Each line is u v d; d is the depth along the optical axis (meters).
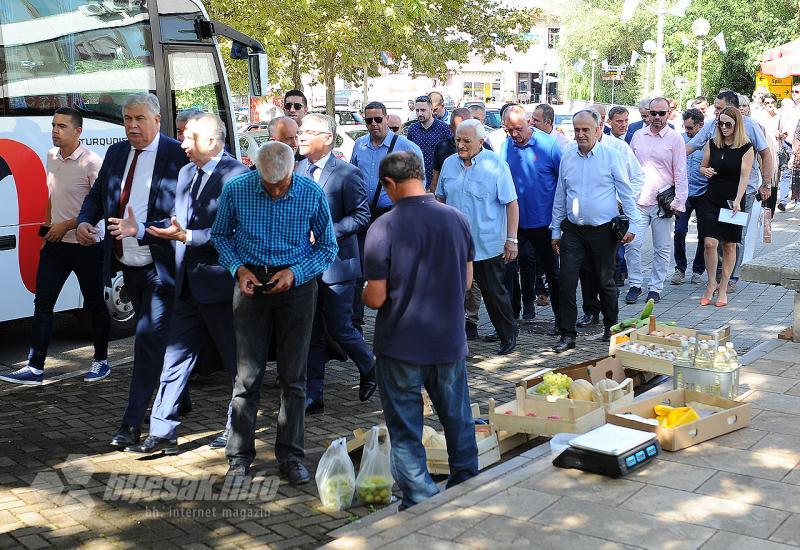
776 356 7.40
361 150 9.32
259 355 5.43
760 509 4.36
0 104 8.48
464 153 8.42
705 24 28.33
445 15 26.20
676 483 4.68
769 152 11.14
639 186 10.42
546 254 9.49
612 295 9.03
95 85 9.29
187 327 5.91
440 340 4.76
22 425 6.57
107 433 6.41
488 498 4.50
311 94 38.69
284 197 5.30
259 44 10.89
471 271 4.96
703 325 9.66
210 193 5.75
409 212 4.73
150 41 9.78
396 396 4.80
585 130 8.58
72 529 4.81
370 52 22.75
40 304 7.66
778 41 49.06
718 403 5.83
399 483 4.84
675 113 17.25
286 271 5.25
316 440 6.25
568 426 5.60
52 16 8.93
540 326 10.00
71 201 7.62
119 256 6.11
